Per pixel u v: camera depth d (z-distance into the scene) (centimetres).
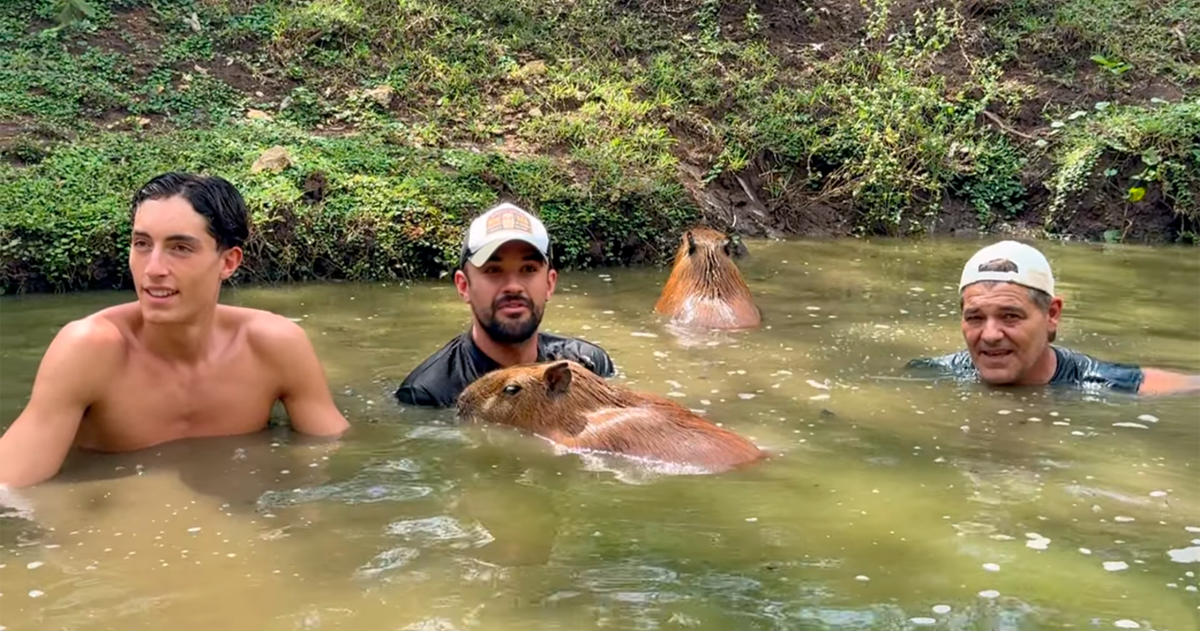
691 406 485
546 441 438
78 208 805
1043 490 377
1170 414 475
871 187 1166
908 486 381
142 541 324
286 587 292
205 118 1071
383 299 748
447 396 493
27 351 565
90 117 1038
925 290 788
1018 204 1191
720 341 616
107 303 719
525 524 343
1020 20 1445
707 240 701
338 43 1238
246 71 1165
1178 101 1302
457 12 1339
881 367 560
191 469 392
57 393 385
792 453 421
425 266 862
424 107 1155
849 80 1327
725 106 1251
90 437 408
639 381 526
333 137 1062
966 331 530
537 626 269
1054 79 1355
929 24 1429
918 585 295
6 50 1120
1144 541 328
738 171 1146
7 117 992
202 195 399
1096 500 366
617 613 276
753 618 273
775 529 339
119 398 404
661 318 679
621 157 1071
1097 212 1151
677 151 1158
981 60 1357
